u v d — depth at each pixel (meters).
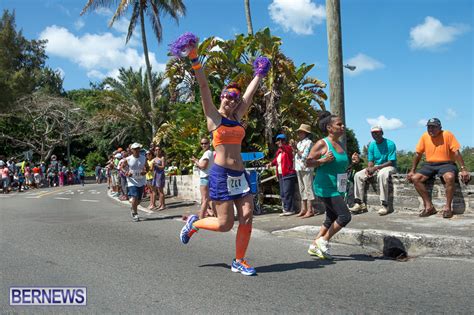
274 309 3.76
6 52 35.53
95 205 13.58
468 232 5.93
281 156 9.06
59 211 11.76
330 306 3.82
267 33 12.39
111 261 5.58
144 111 31.48
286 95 12.20
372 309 3.74
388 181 7.98
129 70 33.97
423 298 4.00
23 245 6.70
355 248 6.21
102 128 44.00
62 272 5.05
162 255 5.91
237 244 4.94
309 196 8.45
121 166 9.74
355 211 8.30
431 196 7.51
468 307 3.76
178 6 26.06
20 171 25.23
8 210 12.19
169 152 16.94
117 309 3.83
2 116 38.06
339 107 8.77
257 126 12.16
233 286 4.43
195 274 4.91
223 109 4.82
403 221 7.03
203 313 3.69
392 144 8.11
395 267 5.11
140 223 9.10
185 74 16.05
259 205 9.70
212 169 4.86
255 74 5.18
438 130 7.11
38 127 43.44
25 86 35.59
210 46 13.97
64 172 35.84
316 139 12.98
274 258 5.65
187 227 5.25
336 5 8.84
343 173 5.40
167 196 15.38
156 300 4.04
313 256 5.73
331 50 8.84
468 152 10.73
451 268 4.99
